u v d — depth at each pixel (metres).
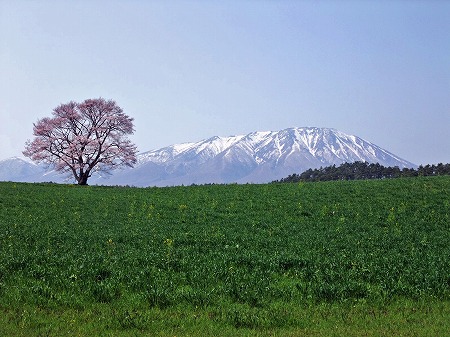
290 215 37.53
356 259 20.27
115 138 88.19
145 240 26.25
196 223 34.22
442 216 36.06
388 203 42.38
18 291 15.07
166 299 14.80
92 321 12.94
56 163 86.44
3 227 30.91
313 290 15.62
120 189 60.94
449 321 13.27
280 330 12.59
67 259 19.64
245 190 53.91
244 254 21.09
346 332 12.32
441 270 18.08
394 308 14.59
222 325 12.97
